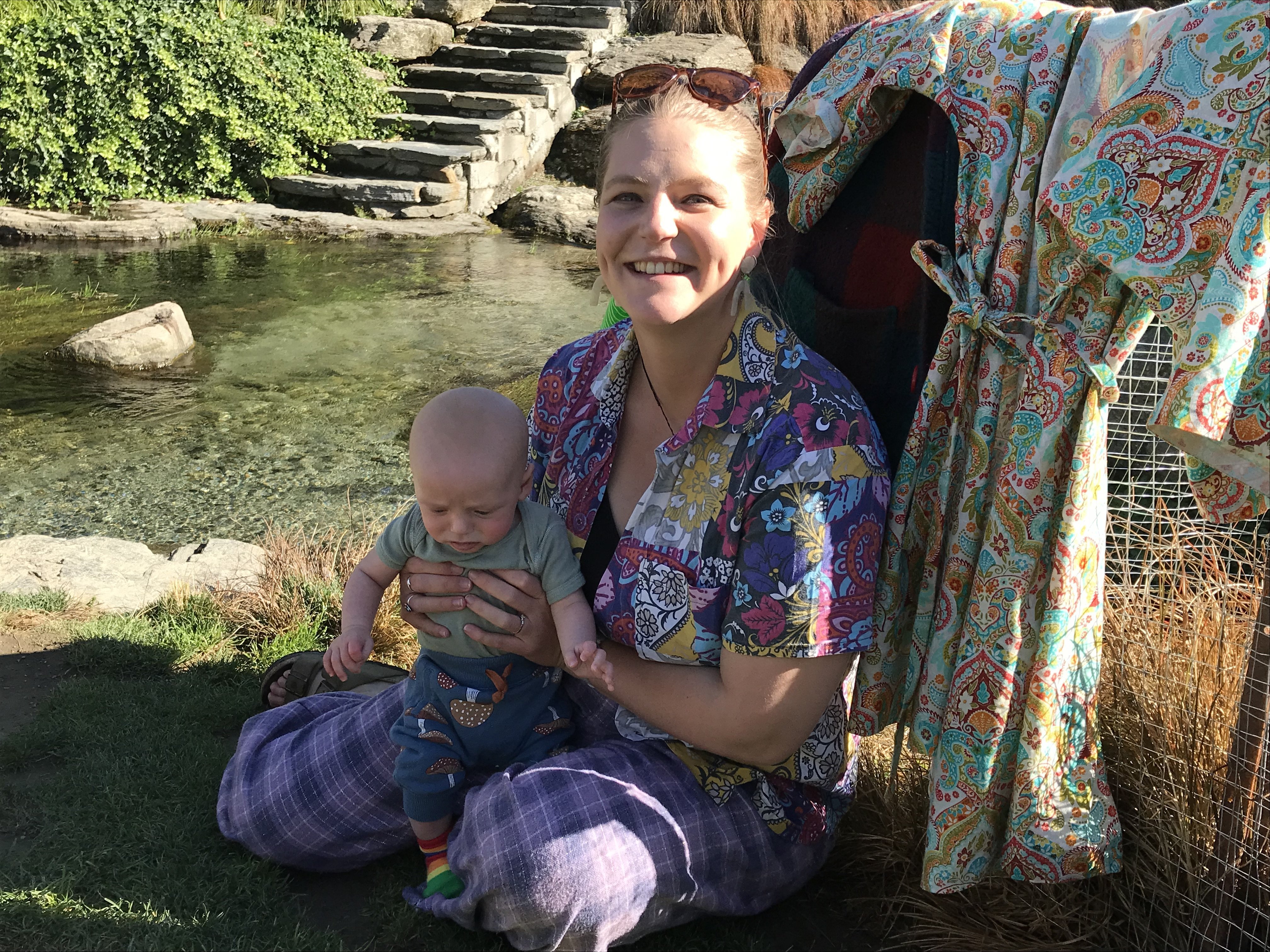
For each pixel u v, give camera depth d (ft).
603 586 3.82
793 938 4.01
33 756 4.87
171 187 20.26
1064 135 3.28
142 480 9.81
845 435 3.49
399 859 4.39
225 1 21.95
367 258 18.34
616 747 3.86
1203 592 4.47
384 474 10.08
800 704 3.48
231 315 14.98
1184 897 3.74
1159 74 3.03
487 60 24.18
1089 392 3.32
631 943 3.82
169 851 4.22
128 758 4.82
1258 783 3.51
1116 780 4.05
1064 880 3.59
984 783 3.51
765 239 4.01
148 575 7.04
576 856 3.50
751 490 3.53
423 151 20.76
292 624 6.29
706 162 3.43
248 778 4.30
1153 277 3.04
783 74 21.50
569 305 15.90
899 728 3.85
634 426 4.02
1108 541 4.91
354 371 12.87
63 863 4.11
